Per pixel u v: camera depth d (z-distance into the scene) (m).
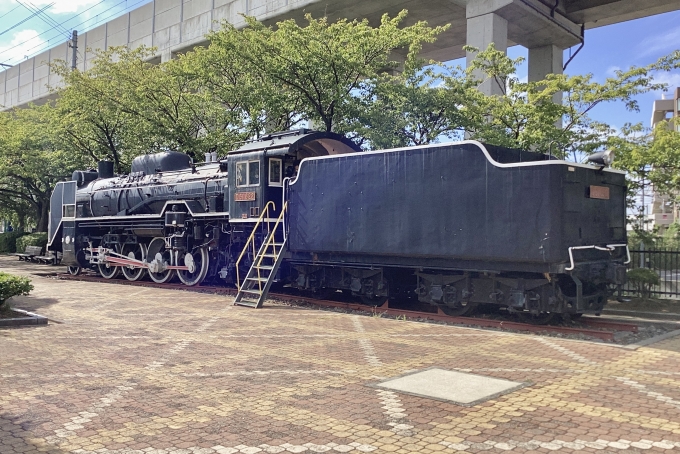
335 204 11.95
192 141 21.83
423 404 5.39
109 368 6.80
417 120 17.28
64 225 20.78
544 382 6.18
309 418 5.00
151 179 17.64
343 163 11.88
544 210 8.95
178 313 11.21
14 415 5.11
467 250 9.78
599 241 9.91
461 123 16.94
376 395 5.68
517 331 9.51
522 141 15.48
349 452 4.26
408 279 12.19
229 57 19.59
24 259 29.11
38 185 33.72
